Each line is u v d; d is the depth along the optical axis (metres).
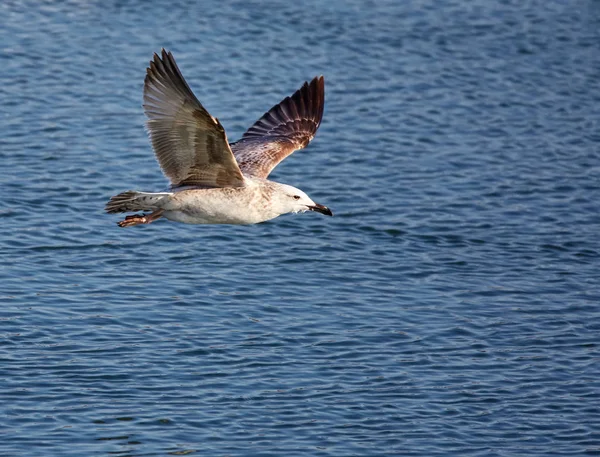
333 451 12.79
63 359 14.48
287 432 13.13
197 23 30.30
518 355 15.40
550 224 20.55
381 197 21.28
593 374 14.95
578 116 26.73
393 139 24.42
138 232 18.86
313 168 22.55
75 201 19.86
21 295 16.19
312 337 15.53
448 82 28.25
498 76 28.97
